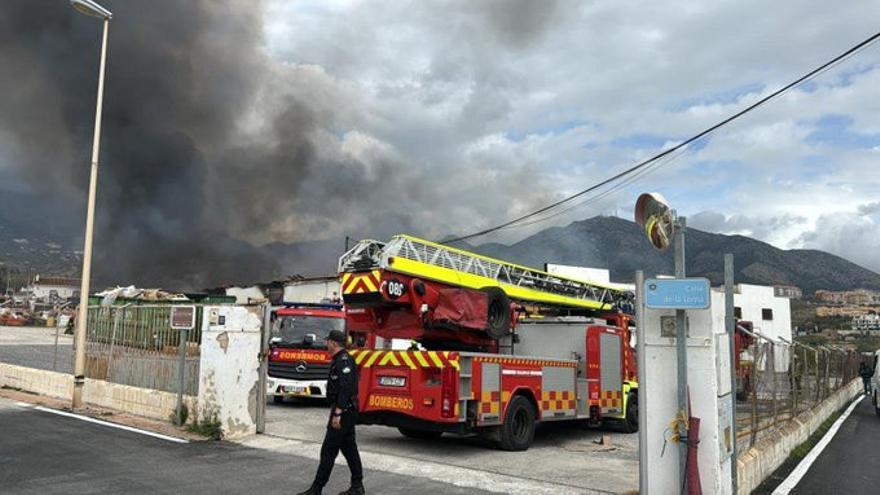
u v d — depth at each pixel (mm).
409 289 10703
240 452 8938
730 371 6988
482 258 12352
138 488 6770
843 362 24422
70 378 13516
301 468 8008
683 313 6457
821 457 10883
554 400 11133
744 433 8586
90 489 6676
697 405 6414
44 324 59375
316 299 35969
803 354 14375
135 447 8969
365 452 9453
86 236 12883
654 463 6547
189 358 10805
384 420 9930
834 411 19734
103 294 24953
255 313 10539
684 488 6289
